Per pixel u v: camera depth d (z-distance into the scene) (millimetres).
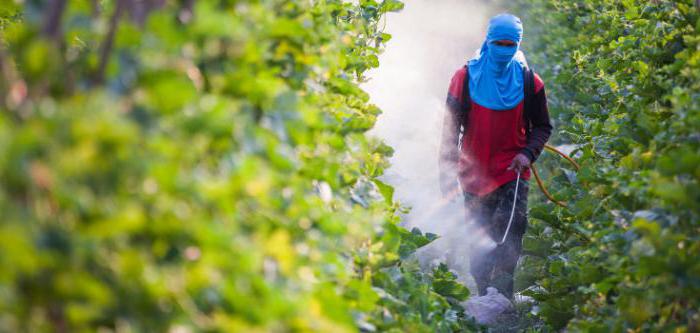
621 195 12117
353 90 11945
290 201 7875
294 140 8250
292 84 9742
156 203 5750
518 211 18172
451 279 15688
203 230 5922
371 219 10344
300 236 8133
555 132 26969
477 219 18484
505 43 17531
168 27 6434
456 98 18062
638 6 21672
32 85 5941
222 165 6543
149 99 6031
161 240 5996
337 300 7621
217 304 6223
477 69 17953
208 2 6969
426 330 10594
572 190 17250
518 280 18828
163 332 5852
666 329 9812
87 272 5602
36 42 5781
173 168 5680
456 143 18359
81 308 5441
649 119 13180
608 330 10852
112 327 5762
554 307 14508
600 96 21297
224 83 7500
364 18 19125
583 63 24172
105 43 6266
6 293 5137
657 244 9578
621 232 11570
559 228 17078
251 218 7121
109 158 5453
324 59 10711
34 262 5145
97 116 5328
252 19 8555
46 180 5387
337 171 10211
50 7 6254
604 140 16328
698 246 9719
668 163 9672
